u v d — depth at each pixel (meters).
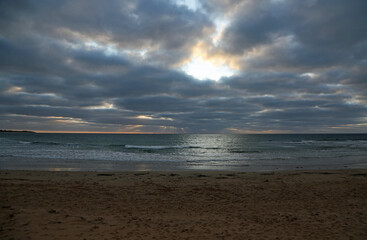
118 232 4.99
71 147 36.50
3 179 10.73
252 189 9.66
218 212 6.70
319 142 63.38
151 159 22.58
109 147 38.22
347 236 4.99
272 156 26.16
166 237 4.80
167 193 8.88
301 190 9.53
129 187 9.73
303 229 5.39
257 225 5.64
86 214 6.19
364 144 52.28
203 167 17.64
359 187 10.10
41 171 13.70
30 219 5.54
